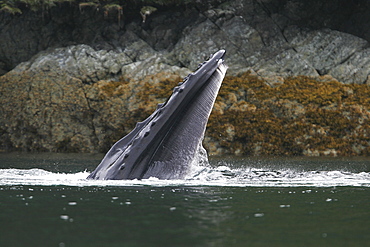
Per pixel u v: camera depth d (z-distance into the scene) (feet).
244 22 436.76
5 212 76.84
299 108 364.79
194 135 121.90
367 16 440.86
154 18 443.32
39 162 225.56
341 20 446.60
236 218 72.38
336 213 78.02
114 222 68.85
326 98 371.15
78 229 64.13
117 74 406.41
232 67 406.41
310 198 94.84
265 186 112.88
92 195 94.99
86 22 438.40
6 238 58.95
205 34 427.74
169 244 55.93
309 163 234.58
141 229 64.18
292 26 438.40
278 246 55.67
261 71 400.88
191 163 121.60
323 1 438.40
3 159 250.98
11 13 432.25
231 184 114.52
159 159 117.91
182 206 82.43
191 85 123.65
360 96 374.43
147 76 396.57
